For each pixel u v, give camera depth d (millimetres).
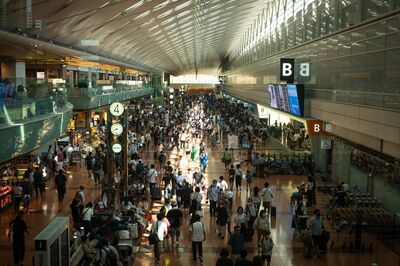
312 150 28859
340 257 14344
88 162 25969
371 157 19719
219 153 36031
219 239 15938
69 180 25469
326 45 24656
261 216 14281
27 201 18953
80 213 16109
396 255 14352
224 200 16797
